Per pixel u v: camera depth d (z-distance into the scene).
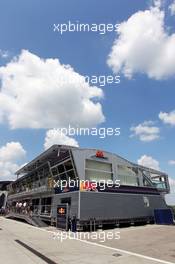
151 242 17.91
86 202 26.69
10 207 56.72
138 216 31.77
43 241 18.16
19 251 13.99
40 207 35.91
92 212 26.73
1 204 70.19
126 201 30.89
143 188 34.22
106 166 31.77
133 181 34.34
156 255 13.26
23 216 37.25
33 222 31.73
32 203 43.38
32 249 14.69
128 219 30.23
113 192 29.77
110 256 12.84
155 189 36.28
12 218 47.84
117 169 32.66
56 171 33.59
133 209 31.44
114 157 33.00
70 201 27.88
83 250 14.56
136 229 27.03
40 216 34.50
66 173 31.00
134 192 32.56
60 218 27.56
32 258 12.14
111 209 28.73
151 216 33.78
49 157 36.53
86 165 29.75
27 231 24.97
